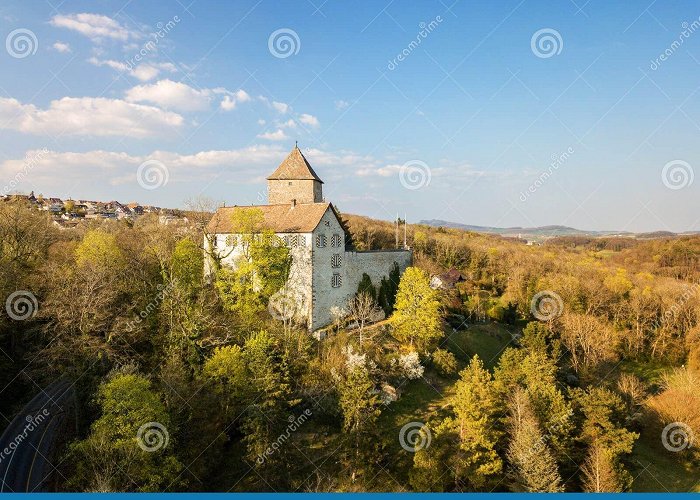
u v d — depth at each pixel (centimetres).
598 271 10212
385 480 3841
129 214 17438
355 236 10131
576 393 4766
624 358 7262
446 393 5241
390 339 5981
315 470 3903
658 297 8112
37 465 3353
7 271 4650
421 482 3659
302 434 4262
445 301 7562
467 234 16175
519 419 4003
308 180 7225
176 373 3972
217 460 3812
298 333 5266
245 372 4175
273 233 5872
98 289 4597
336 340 5547
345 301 6562
